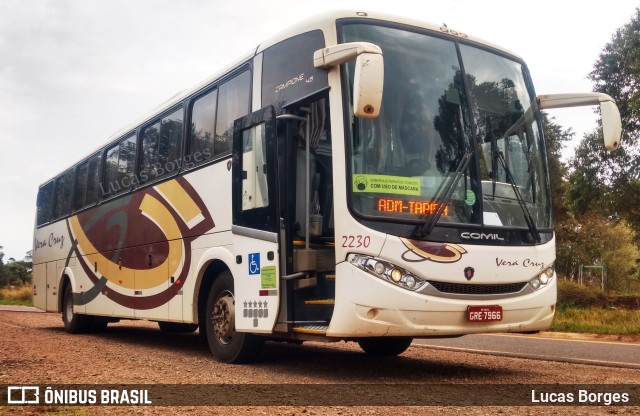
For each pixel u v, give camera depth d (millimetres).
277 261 7664
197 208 9812
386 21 7715
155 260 11078
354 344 12016
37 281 18188
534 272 7570
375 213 6898
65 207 16312
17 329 15555
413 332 6781
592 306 24141
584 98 8297
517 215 7680
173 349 11164
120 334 14984
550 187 8250
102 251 13523
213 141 9617
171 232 10570
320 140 7625
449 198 7223
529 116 8367
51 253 17047
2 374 7562
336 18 7523
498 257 7281
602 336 13852
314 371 8086
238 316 8383
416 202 7090
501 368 8508
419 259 6863
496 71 8258
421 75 7625
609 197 28797
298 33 8008
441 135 7492
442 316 6879
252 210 8234
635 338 13188
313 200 7820
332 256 7746
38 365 8438
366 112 6410
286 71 8117
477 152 7637
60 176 17031
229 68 9477
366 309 6703
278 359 9328
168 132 11141
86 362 8891
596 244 40312
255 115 8336
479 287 7160
